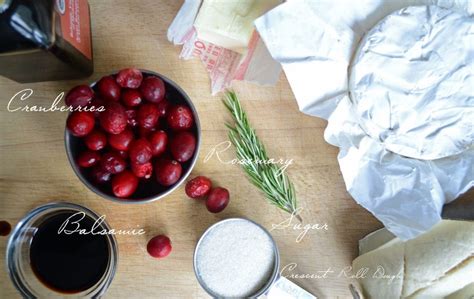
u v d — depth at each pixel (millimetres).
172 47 420
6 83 414
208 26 395
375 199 385
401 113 376
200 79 421
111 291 414
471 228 365
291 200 404
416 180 381
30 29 332
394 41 374
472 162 381
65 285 402
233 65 421
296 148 419
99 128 385
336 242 418
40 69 380
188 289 415
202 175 418
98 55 418
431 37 373
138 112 387
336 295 417
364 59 374
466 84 374
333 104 387
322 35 383
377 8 385
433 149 380
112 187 385
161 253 401
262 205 418
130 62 420
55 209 399
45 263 403
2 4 318
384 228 408
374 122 378
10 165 414
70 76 407
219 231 408
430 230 380
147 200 383
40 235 403
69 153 380
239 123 394
